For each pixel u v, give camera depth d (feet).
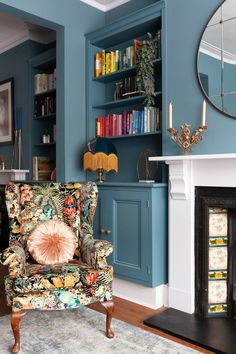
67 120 10.56
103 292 6.81
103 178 11.34
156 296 8.80
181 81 8.80
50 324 7.63
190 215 8.37
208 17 8.29
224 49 7.97
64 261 7.44
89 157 10.01
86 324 7.65
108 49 11.55
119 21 10.14
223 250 8.25
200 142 8.41
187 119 8.69
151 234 8.70
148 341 6.87
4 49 16.07
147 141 10.56
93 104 11.16
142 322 7.89
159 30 9.64
